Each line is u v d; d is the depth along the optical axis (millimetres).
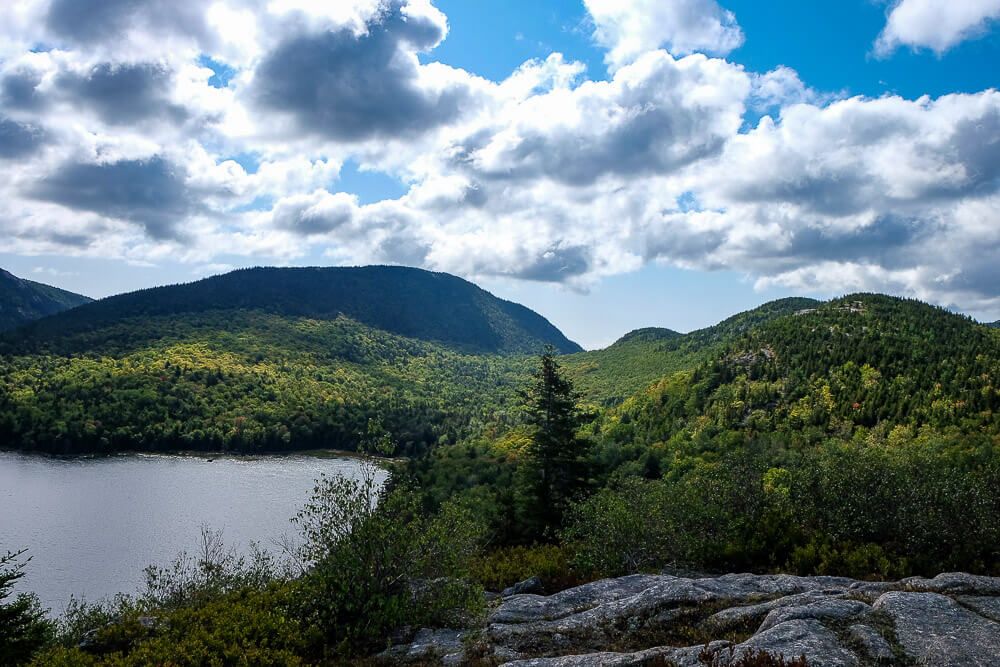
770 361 161875
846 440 114438
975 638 8148
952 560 16469
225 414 175125
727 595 11734
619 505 18859
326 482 14164
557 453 41094
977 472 22047
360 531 13133
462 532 14477
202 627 12727
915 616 8812
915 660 7754
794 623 8969
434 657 10875
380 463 15305
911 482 19328
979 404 116688
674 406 157000
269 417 175375
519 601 13305
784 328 186250
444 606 12719
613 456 111875
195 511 89750
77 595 57375
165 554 70125
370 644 12289
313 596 13250
